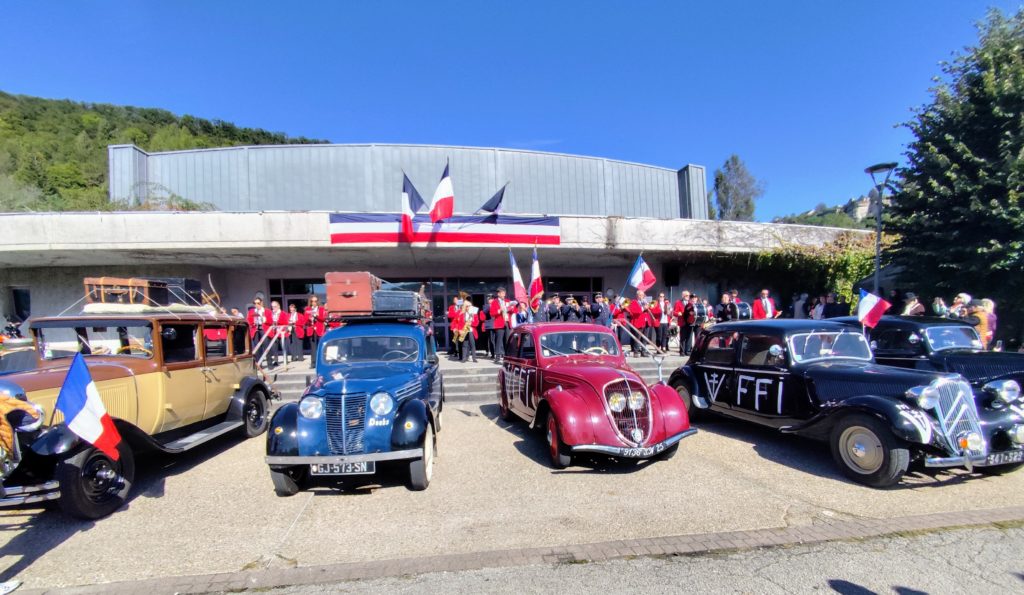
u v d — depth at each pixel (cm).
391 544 382
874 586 309
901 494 470
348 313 693
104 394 484
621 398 537
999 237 1007
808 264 1562
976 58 1084
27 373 468
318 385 550
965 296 878
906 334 714
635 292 1797
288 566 351
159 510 461
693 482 510
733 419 745
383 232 1281
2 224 1162
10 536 410
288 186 1684
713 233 1517
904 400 491
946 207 1080
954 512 424
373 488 510
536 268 1143
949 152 1096
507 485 509
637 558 351
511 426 764
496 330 1203
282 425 480
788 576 323
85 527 425
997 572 324
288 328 1164
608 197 1916
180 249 1223
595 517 426
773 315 1262
